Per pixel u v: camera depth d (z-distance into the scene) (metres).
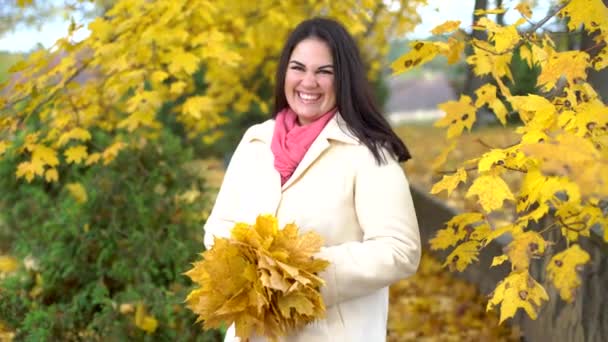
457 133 2.62
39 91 3.75
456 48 2.48
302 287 2.28
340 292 2.37
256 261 2.30
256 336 2.48
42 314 3.80
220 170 10.36
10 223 4.34
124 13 3.98
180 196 4.16
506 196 2.15
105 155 3.80
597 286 3.42
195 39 4.00
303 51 2.57
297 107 2.60
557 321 3.98
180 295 3.79
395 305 5.75
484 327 5.05
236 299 2.29
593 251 3.48
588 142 1.86
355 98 2.57
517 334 4.75
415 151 12.27
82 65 3.83
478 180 2.20
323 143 2.52
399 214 2.44
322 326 2.43
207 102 3.96
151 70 3.95
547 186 2.05
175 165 4.21
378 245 2.40
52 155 3.70
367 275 2.36
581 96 2.32
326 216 2.49
